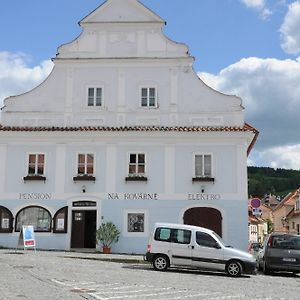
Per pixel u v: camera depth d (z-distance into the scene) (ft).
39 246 90.02
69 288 42.27
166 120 94.27
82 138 92.79
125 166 91.61
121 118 94.68
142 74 96.07
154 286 45.85
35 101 96.17
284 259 65.51
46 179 92.02
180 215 89.66
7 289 40.63
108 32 97.60
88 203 91.04
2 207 91.20
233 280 55.62
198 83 95.25
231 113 93.91
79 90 96.12
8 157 93.09
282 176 505.25
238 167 90.53
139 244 89.15
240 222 88.94
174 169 91.04
